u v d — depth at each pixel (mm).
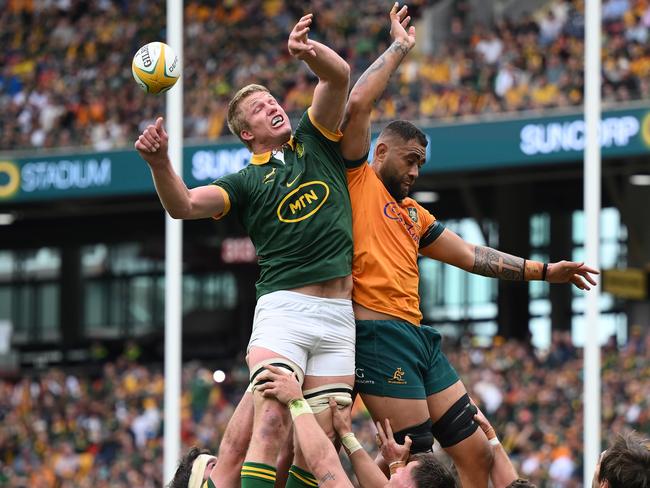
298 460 18578
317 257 18281
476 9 85750
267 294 18438
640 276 80750
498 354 74125
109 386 84062
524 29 77250
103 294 109312
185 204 17922
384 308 18844
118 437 79688
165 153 17438
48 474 79250
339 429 18172
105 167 84688
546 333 91500
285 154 18750
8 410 85000
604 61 73562
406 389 18781
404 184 19344
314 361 18328
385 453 18375
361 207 18984
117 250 109000
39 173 86500
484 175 83625
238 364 89000
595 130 46344
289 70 84562
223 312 102562
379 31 85312
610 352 70562
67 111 88062
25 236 104188
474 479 19641
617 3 74938
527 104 75250
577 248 92312
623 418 64875
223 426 75250
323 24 86438
